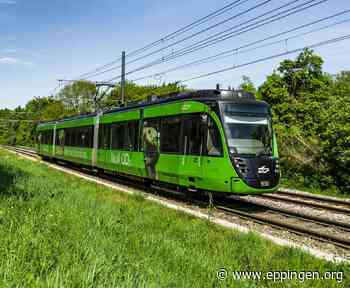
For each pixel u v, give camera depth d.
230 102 13.64
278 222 11.23
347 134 20.56
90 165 25.36
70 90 77.31
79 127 28.16
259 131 13.70
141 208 12.42
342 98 22.94
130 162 19.12
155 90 52.31
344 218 13.00
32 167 26.94
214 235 9.29
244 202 15.56
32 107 97.38
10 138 101.50
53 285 4.81
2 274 4.99
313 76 30.11
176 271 6.32
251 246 8.51
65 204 10.90
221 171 13.21
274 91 28.64
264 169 13.34
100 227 8.48
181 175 14.95
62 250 6.29
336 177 21.53
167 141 15.97
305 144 23.00
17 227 7.25
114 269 5.75
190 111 14.64
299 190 21.47
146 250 7.25
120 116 20.77
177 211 12.25
